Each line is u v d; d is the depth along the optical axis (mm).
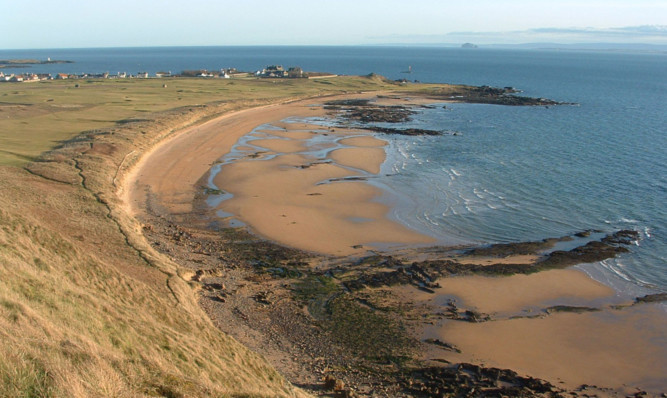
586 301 31547
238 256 36969
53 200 40969
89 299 21250
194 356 19734
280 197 51250
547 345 27000
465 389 22891
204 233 41469
